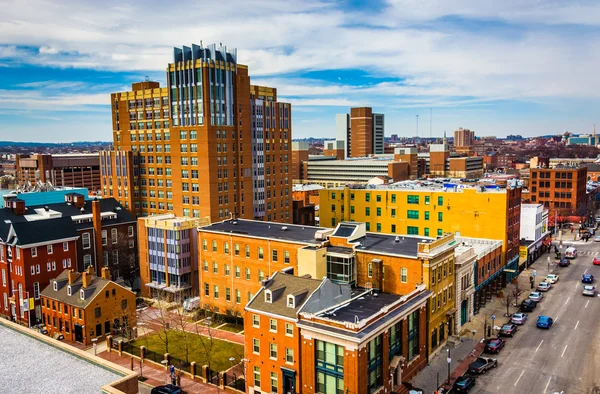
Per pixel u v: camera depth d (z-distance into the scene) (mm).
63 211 100688
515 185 103375
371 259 65000
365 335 47781
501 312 82688
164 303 91562
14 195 96500
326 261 66250
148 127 119312
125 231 105438
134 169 122188
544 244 129750
